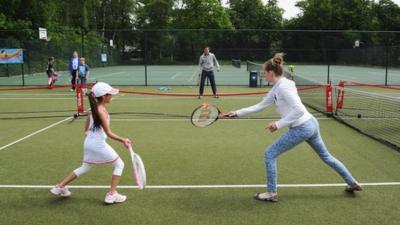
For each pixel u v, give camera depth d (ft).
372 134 32.12
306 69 131.44
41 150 27.91
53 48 121.08
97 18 225.56
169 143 29.94
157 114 43.01
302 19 237.86
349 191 19.80
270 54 113.60
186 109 46.52
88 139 18.31
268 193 18.66
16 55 77.82
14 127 36.06
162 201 18.76
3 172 23.04
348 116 40.37
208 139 31.30
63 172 23.03
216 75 106.93
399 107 46.39
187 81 90.94
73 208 17.98
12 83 86.17
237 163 24.81
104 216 17.13
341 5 234.17
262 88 73.26
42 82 89.25
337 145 29.17
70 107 48.98
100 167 23.57
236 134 33.09
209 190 20.20
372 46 134.31
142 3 245.04
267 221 16.63
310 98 55.77
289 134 18.16
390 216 17.07
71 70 68.18
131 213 17.44
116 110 45.80
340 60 139.95
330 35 138.92
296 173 22.67
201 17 230.07
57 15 175.01
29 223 16.51
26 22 131.34
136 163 18.13
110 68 144.56
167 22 241.96
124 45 148.36
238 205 18.30
